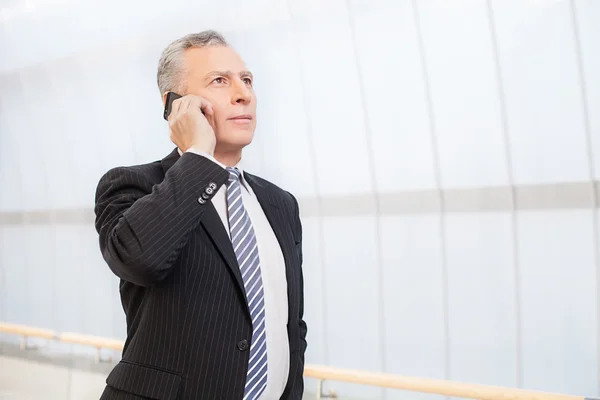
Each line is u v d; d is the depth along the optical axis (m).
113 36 8.60
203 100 1.97
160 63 2.12
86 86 9.05
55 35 9.22
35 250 10.26
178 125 1.92
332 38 6.95
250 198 2.06
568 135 5.60
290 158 7.47
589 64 5.41
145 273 1.67
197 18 7.70
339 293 7.29
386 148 6.84
